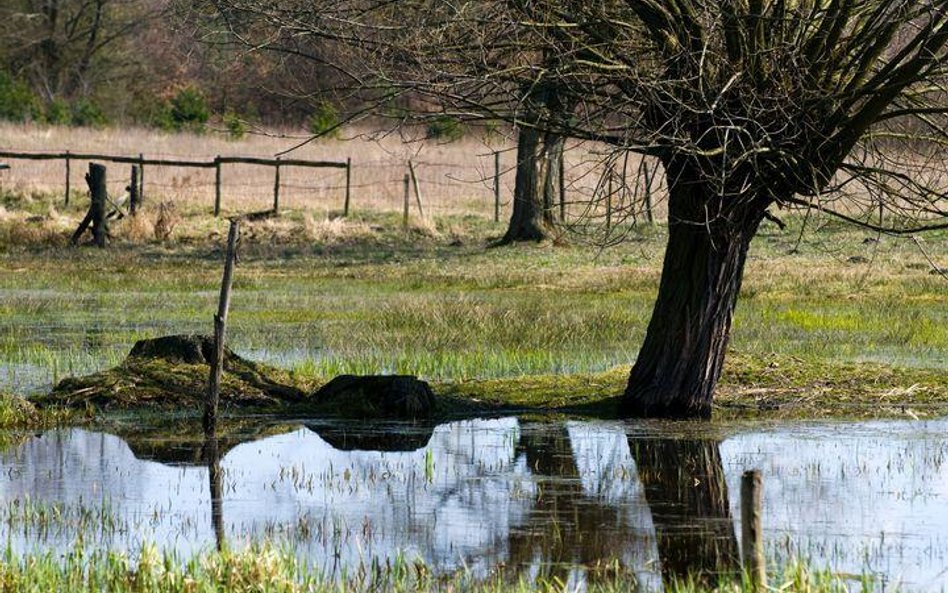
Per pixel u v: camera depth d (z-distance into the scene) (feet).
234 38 86.07
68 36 495.41
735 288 96.17
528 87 85.56
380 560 64.03
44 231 253.03
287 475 81.97
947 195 81.56
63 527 69.21
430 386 108.06
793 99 82.33
